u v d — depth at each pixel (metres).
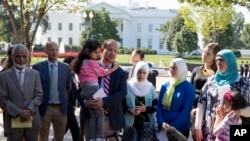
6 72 5.60
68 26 100.06
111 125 5.42
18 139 5.63
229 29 65.31
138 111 5.75
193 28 43.75
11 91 5.55
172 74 5.56
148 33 104.12
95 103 5.15
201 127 5.10
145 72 5.92
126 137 2.42
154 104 5.95
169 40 76.06
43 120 6.14
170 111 5.52
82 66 5.37
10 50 6.11
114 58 5.54
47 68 6.25
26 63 5.69
